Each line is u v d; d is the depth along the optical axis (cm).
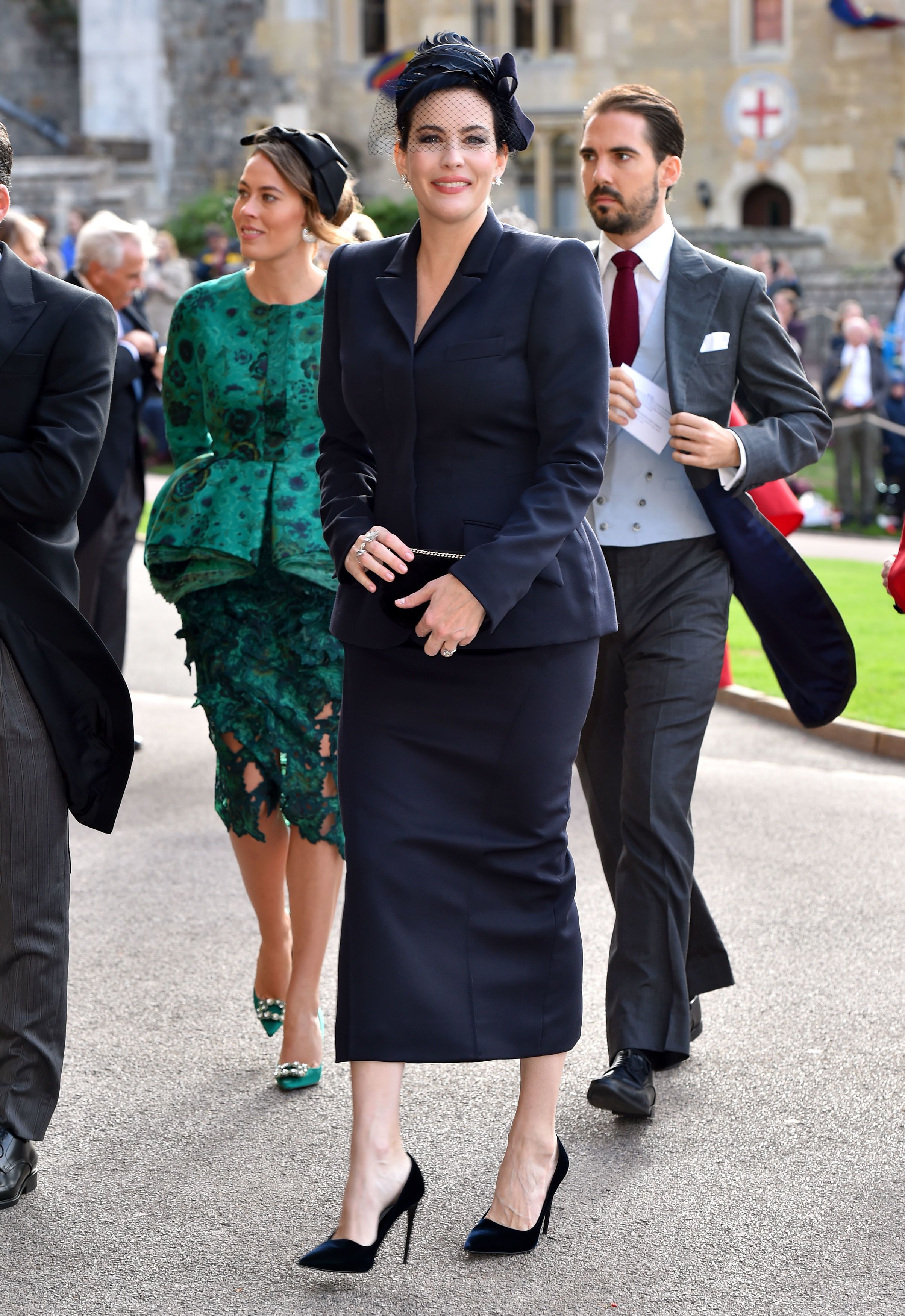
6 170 320
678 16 3344
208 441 418
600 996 445
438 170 288
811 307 2661
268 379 395
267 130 388
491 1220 307
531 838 305
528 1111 307
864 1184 333
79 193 3206
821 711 387
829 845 593
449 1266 301
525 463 297
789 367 387
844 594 1208
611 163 382
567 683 303
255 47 3553
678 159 388
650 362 389
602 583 312
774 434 377
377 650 301
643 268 390
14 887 325
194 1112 370
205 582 389
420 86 289
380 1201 292
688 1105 373
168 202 3569
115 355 330
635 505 387
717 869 562
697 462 371
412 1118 369
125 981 453
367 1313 283
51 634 322
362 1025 293
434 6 3494
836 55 3275
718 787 685
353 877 299
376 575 293
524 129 297
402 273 300
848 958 471
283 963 403
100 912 514
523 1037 301
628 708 386
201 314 404
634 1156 347
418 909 297
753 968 463
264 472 393
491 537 294
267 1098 378
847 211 3294
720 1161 344
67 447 314
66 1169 341
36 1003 328
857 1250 305
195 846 592
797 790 681
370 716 304
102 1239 311
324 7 3534
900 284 2131
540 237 300
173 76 3578
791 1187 332
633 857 376
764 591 378
